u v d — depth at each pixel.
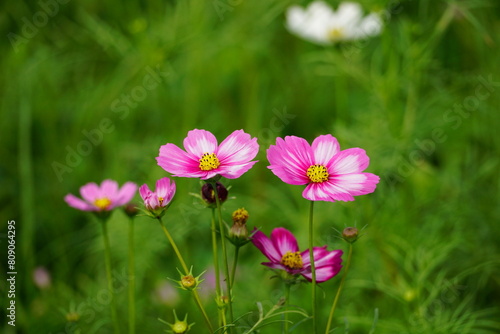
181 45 1.56
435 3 1.42
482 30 1.38
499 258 1.40
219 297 1.04
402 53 1.43
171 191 1.04
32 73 1.68
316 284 1.04
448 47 1.59
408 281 1.41
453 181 1.51
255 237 1.05
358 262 1.41
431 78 1.51
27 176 1.51
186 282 1.03
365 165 1.03
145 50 1.53
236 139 1.04
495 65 1.52
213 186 1.02
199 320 1.37
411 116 1.45
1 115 1.69
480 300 1.40
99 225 1.51
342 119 1.64
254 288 1.40
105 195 1.19
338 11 1.54
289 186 1.61
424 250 1.36
